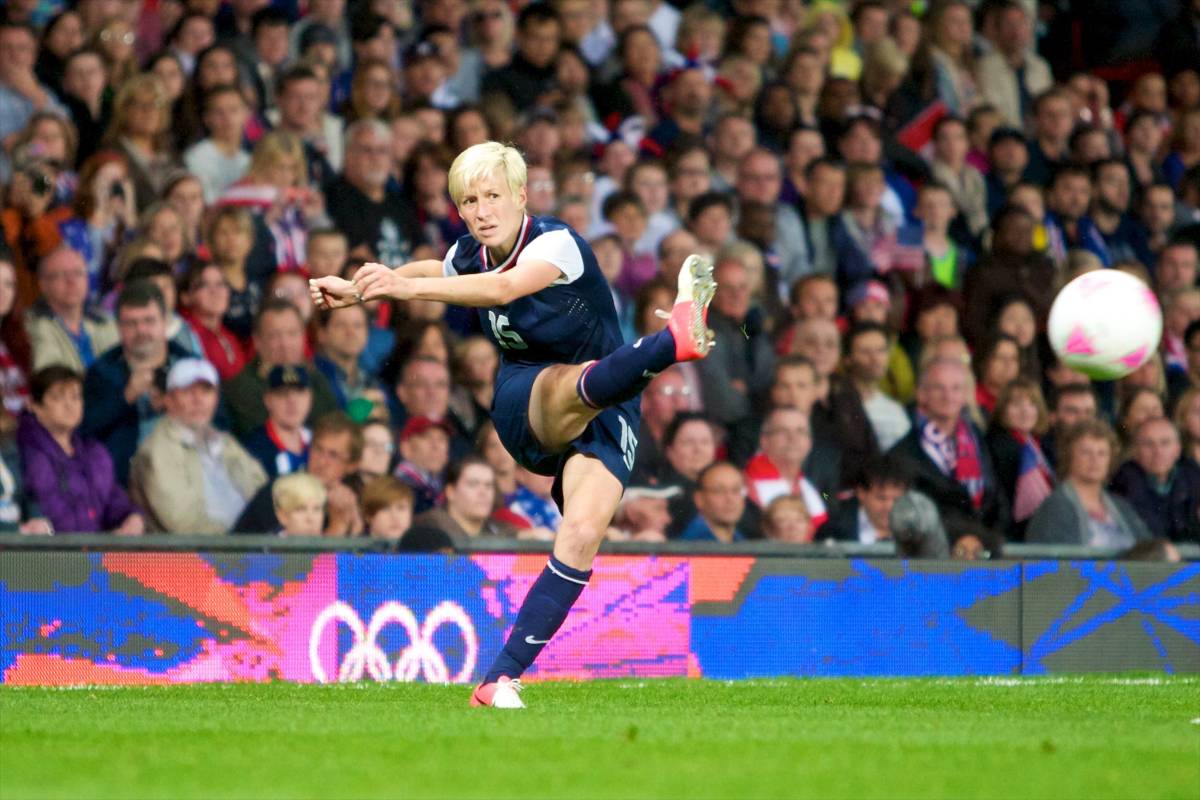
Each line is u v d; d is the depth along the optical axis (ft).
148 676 88.94
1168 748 46.03
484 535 107.04
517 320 58.59
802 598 102.42
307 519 102.53
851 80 145.28
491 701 57.62
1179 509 129.08
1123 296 70.44
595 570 97.14
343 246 116.78
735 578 100.89
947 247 140.77
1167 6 162.71
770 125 143.13
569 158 132.26
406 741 45.60
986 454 124.98
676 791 36.73
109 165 113.09
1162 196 154.20
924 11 155.33
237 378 108.88
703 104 139.13
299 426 108.88
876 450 122.52
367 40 130.62
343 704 63.36
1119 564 111.04
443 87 132.98
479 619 94.94
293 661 91.50
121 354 106.42
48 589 87.61
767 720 54.34
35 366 105.09
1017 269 137.08
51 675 87.40
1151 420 128.67
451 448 113.60
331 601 92.43
